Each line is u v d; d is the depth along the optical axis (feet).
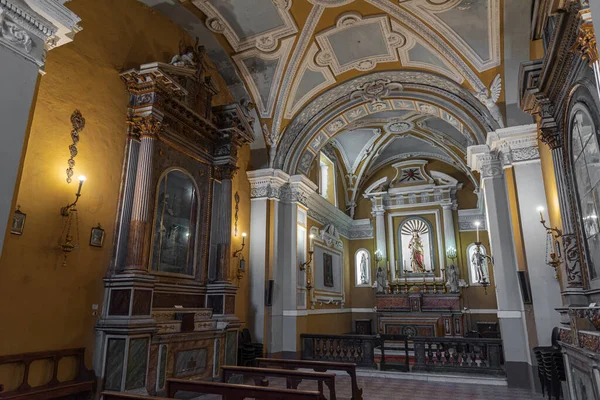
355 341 30.17
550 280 23.06
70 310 17.01
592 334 10.81
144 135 20.90
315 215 42.29
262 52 28.84
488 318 45.27
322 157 46.93
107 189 19.42
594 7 6.06
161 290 21.57
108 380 17.25
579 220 16.51
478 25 24.84
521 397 21.42
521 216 24.34
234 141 27.27
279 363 19.57
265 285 30.42
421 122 42.57
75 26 13.75
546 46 19.71
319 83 32.12
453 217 49.42
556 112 17.72
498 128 26.55
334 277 45.85
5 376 14.35
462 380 25.62
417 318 44.14
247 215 31.68
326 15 26.45
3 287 14.56
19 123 11.63
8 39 11.69
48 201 16.51
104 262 18.86
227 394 13.12
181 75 23.31
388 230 51.39
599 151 13.29
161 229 21.94
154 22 23.77
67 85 17.94
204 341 22.66
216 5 25.03
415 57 29.43
